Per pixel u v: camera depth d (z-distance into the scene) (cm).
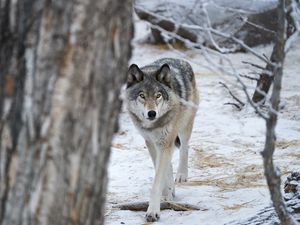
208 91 2683
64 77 526
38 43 521
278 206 816
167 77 1502
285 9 812
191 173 1758
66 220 542
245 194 1515
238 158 1875
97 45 537
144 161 1880
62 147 532
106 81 551
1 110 531
